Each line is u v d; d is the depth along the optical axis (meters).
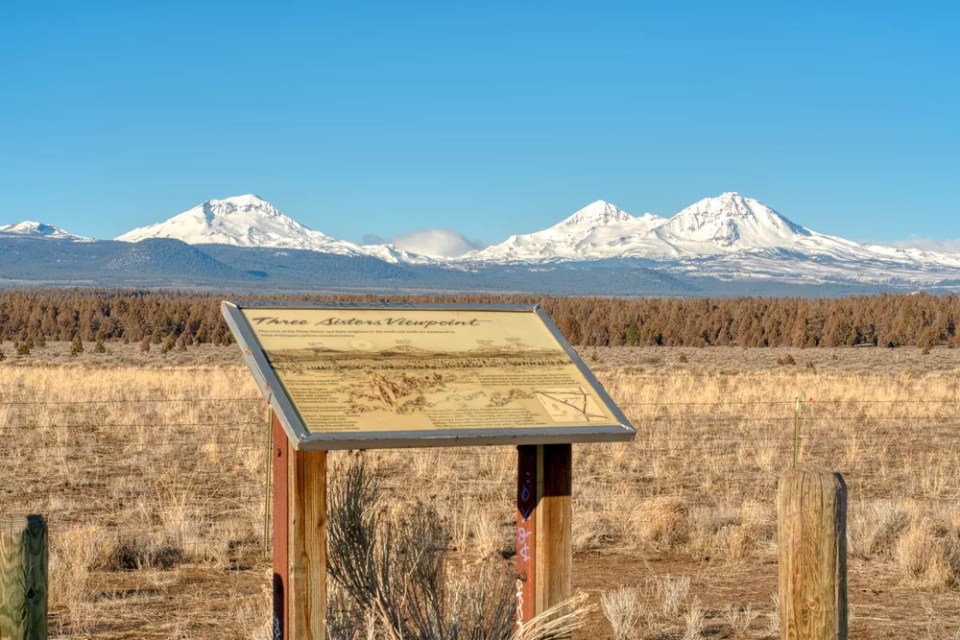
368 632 6.29
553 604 6.08
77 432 23.31
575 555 12.38
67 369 48.81
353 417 5.44
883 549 12.62
